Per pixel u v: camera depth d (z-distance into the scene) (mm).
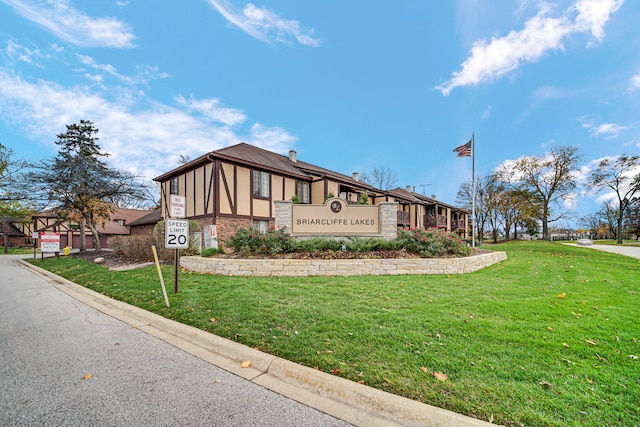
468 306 4645
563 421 1988
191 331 4035
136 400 2465
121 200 20125
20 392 2602
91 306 5945
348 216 10266
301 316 4277
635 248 18297
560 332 3527
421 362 2834
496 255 10977
